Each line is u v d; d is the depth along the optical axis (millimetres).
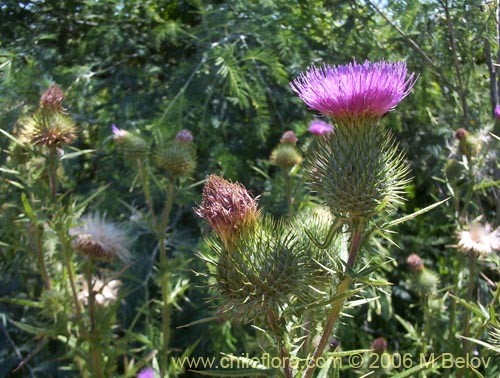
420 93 367
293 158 260
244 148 383
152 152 336
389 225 117
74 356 200
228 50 342
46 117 205
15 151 219
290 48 381
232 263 124
